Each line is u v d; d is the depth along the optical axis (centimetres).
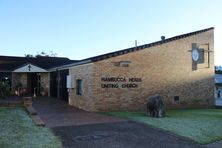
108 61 1830
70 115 1602
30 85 3109
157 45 2042
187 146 977
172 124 1338
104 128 1223
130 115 1612
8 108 1733
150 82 1994
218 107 2338
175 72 2128
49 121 1380
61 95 2527
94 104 1770
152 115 1587
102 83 1802
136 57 1938
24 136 1023
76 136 1067
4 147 877
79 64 1944
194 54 2238
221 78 3028
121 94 1864
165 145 975
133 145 962
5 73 2964
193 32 2241
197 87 2250
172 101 2108
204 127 1303
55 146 911
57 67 2534
